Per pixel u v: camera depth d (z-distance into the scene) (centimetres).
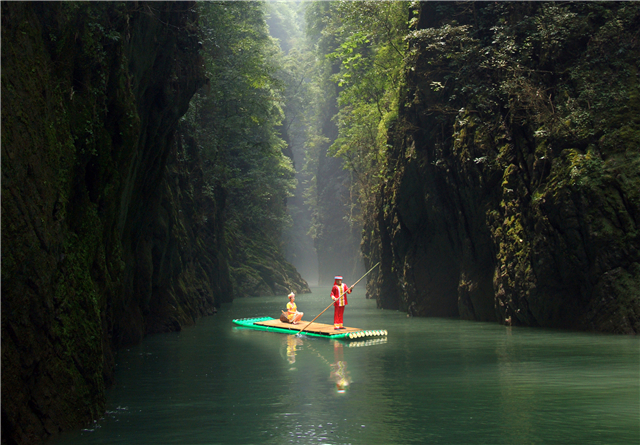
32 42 621
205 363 1055
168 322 1700
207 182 3020
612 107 1534
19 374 513
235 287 3947
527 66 1747
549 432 566
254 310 2672
